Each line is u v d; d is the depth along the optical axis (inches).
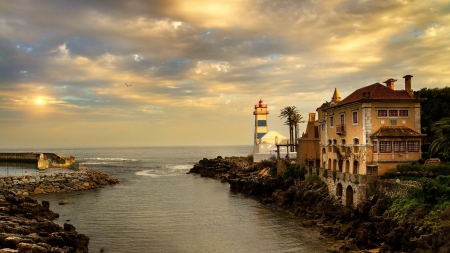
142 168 6309.1
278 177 3056.1
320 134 2992.1
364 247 1625.2
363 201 1905.8
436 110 2758.4
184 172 5546.3
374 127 2150.6
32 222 1736.0
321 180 2492.6
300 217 2299.5
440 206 1487.5
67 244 1589.6
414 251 1379.2
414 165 1966.0
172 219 2273.6
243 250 1674.5
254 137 5610.2
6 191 3029.0
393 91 2253.9
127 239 1846.7
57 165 4576.8
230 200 2957.7
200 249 1697.8
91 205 2719.0
